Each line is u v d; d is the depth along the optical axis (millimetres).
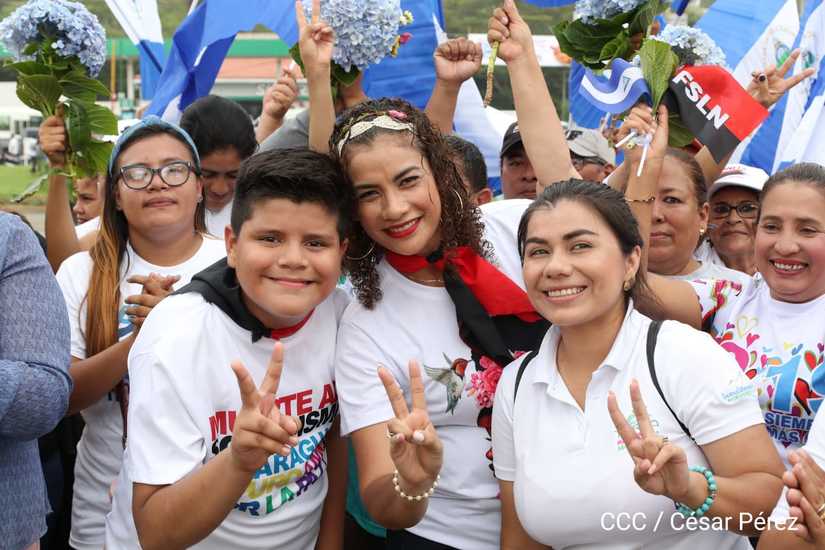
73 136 3717
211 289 2512
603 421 2398
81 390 3027
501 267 2891
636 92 2982
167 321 2459
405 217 2564
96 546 3229
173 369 2391
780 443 2918
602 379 2438
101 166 3781
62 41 3561
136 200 3225
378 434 2574
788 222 2957
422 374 2658
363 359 2639
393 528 2457
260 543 2553
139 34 5805
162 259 3357
